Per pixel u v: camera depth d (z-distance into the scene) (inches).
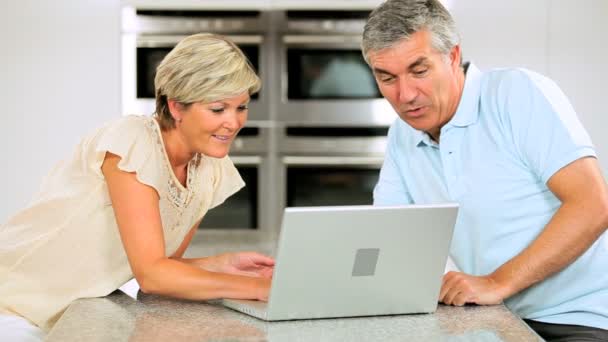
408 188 94.3
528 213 85.2
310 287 70.8
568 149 79.9
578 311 85.8
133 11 191.5
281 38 197.2
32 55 189.6
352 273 71.3
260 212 201.8
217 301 79.5
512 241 86.1
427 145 91.0
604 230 78.4
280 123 199.8
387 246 71.1
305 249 68.9
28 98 190.2
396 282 72.9
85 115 191.6
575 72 193.6
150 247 77.5
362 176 200.5
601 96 193.9
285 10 195.5
